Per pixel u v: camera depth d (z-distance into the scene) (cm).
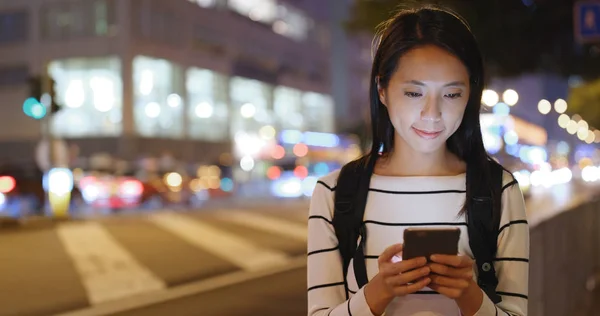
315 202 204
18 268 1064
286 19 6291
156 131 4391
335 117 7138
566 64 1246
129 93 4112
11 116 4344
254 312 757
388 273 167
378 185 196
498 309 176
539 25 1157
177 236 1497
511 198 193
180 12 4600
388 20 206
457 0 1136
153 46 4312
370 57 214
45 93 1956
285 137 4706
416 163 199
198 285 925
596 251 885
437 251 165
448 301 185
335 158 4475
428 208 191
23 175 2127
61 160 2059
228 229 1642
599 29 877
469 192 190
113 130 4131
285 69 6206
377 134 206
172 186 2389
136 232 1577
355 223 195
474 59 190
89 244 1364
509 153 1989
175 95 4578
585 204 800
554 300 561
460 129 203
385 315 187
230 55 5238
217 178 2870
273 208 2347
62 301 821
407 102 188
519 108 3584
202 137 4884
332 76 7181
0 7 4341
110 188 2206
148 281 954
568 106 3525
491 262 188
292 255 1211
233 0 5331
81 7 4184
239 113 5478
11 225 1633
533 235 477
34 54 4272
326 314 185
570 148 8138
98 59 4159
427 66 184
